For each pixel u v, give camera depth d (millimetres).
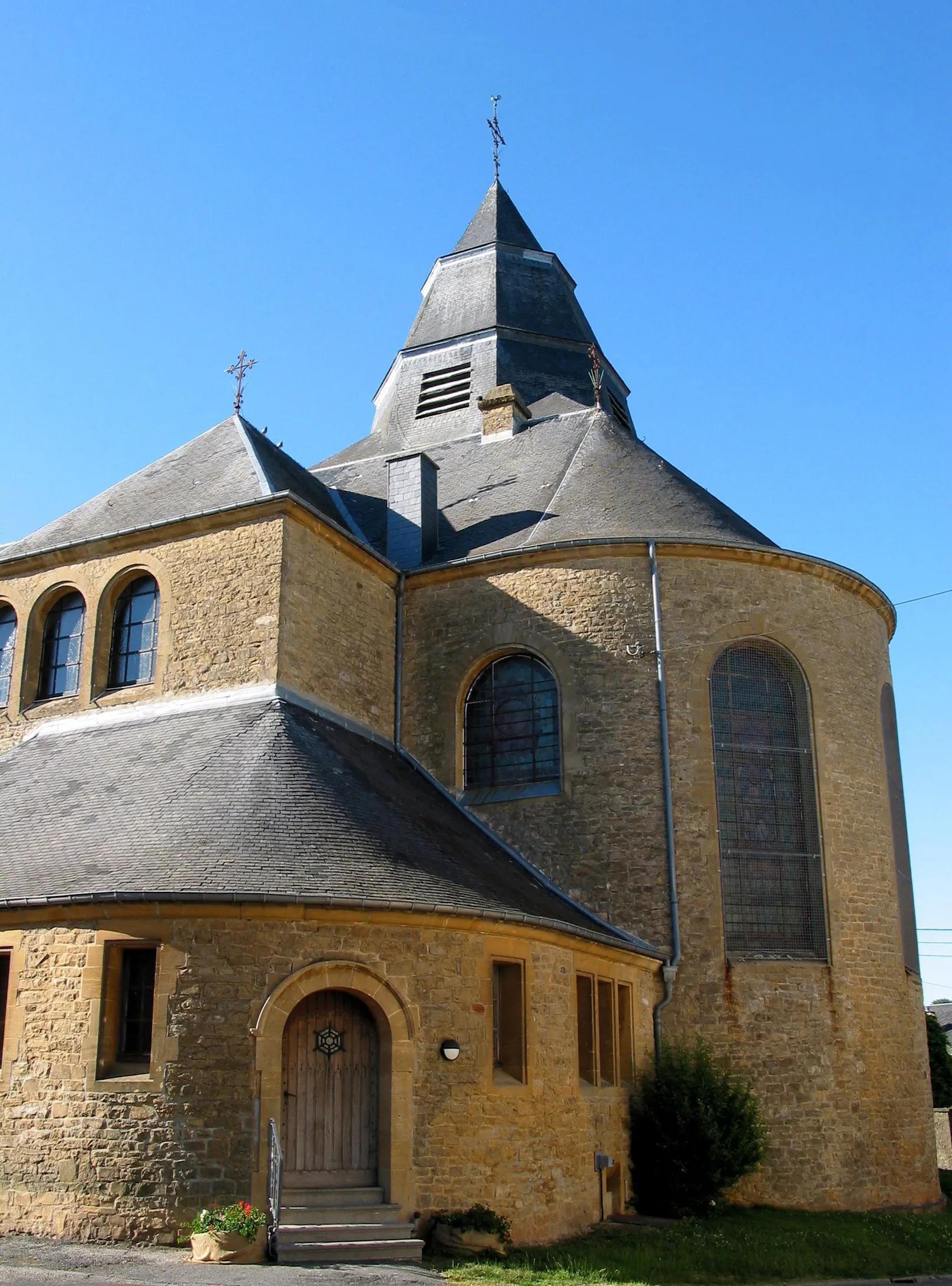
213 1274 10852
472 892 14633
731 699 19344
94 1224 12242
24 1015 13250
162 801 14914
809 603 20031
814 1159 17328
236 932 12984
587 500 21094
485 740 19812
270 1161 12148
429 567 20594
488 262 29750
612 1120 15953
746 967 17875
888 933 19281
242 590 18000
